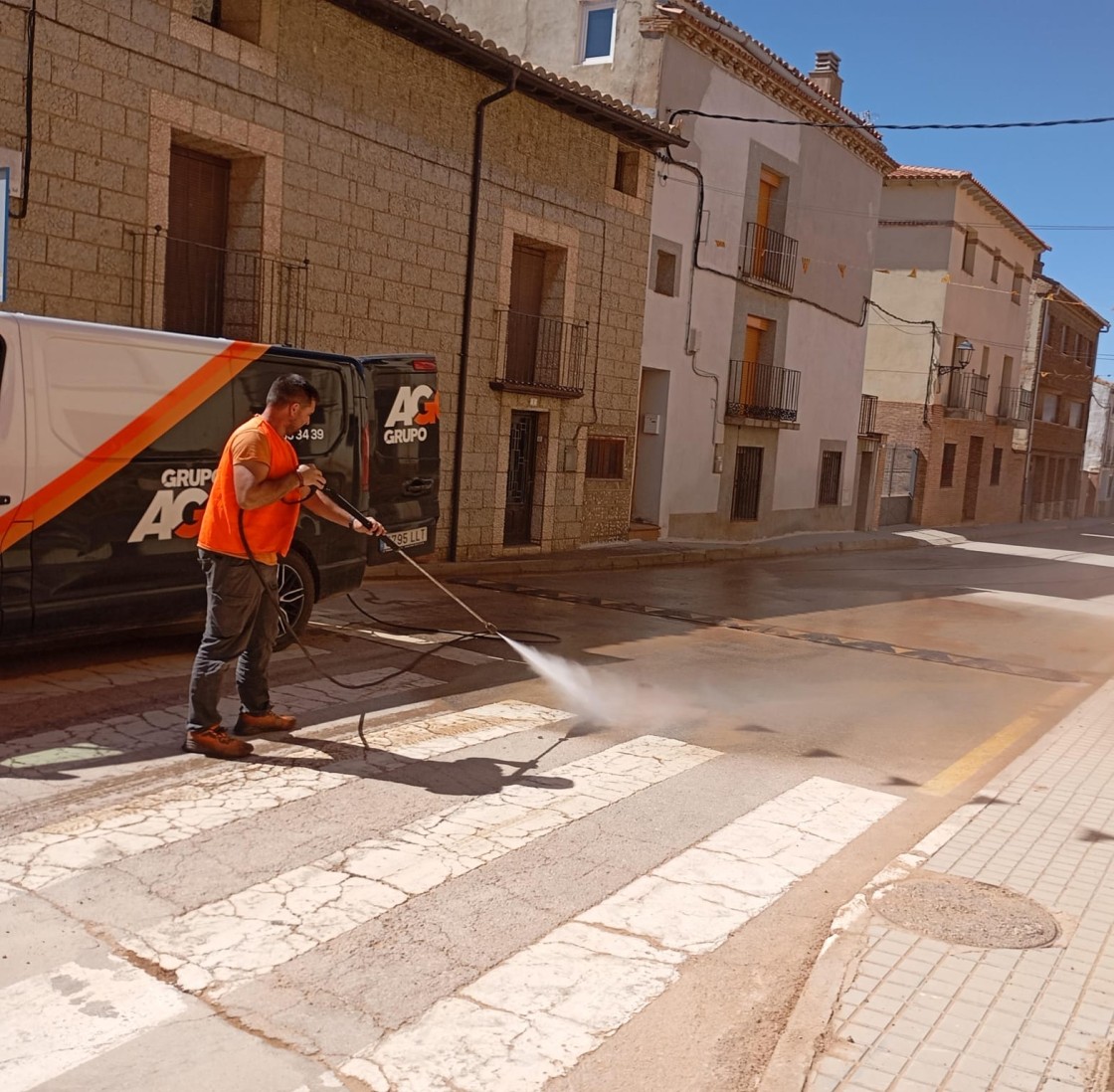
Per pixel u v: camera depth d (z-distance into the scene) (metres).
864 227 27.72
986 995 3.48
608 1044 3.21
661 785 5.64
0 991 3.24
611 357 18.38
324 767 5.45
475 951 3.70
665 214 19.42
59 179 10.07
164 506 7.20
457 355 15.02
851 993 3.46
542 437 17.11
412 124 13.82
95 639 7.55
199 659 5.45
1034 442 46.75
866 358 36.03
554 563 15.87
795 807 5.48
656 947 3.84
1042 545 31.94
